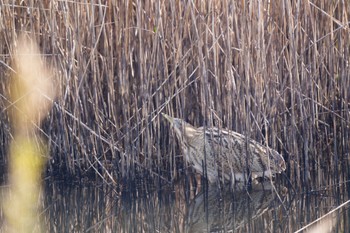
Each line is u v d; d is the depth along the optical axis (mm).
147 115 22922
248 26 21922
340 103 24766
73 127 23312
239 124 23156
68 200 22438
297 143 23719
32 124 24438
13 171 24766
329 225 19297
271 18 22859
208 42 22828
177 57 22359
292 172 23031
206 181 23281
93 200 22438
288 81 24016
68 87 22938
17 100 23500
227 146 22750
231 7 22141
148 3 22719
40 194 23047
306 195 22219
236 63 22922
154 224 20234
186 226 19922
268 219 20172
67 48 22984
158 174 23203
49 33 23672
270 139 23625
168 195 22719
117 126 23266
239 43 21969
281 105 23531
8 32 23766
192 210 21297
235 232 19172
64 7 22688
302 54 23109
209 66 22984
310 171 23656
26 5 23828
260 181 23812
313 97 23359
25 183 24062
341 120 24344
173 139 23188
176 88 22656
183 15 22969
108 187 23391
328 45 24203
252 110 23438
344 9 23438
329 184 23094
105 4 23453
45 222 20672
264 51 22188
